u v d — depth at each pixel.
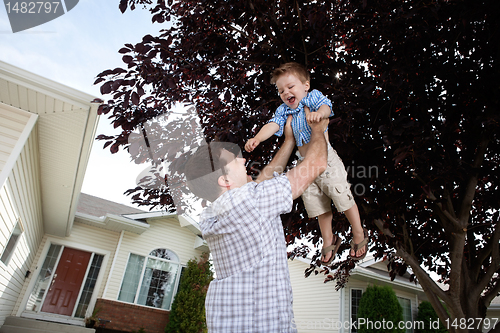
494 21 3.64
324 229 2.19
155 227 13.09
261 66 3.85
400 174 3.59
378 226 3.90
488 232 4.81
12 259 7.70
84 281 11.65
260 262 1.10
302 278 13.62
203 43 3.81
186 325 10.97
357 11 3.62
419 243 4.66
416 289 11.77
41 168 7.29
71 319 10.96
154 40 3.47
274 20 3.62
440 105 3.84
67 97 4.81
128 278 12.03
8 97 5.10
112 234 12.61
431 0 3.23
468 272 4.18
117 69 3.46
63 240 11.88
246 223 1.12
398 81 3.09
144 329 11.32
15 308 10.43
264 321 1.02
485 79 3.53
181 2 3.88
